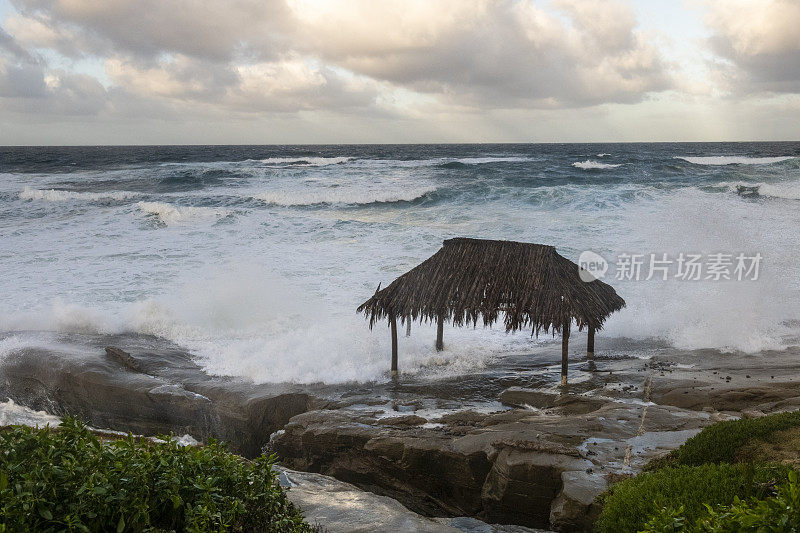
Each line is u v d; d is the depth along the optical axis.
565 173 53.59
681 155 89.19
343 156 98.00
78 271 22.98
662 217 29.48
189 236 28.77
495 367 14.26
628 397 11.73
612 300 13.71
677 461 7.69
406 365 14.29
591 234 27.64
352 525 6.18
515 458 8.34
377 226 30.09
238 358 14.45
